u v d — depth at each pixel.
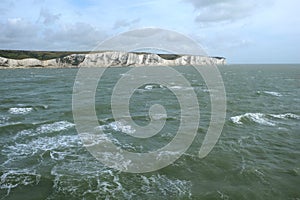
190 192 13.23
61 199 12.70
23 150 18.09
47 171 15.16
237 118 26.44
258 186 13.86
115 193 13.12
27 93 46.16
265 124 24.80
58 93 45.84
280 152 18.19
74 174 14.86
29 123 24.28
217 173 15.21
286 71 128.75
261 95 43.28
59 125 23.84
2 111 30.42
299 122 25.48
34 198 12.77
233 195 13.03
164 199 12.62
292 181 14.37
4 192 13.19
